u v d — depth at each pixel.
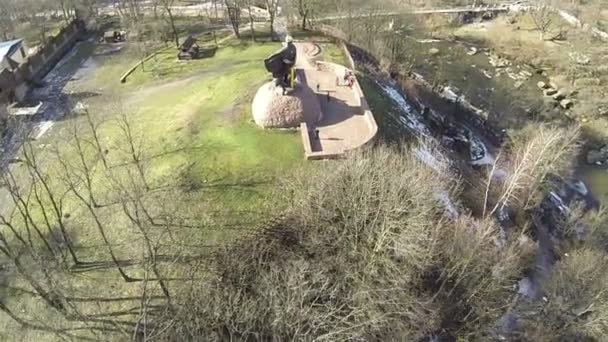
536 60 82.44
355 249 34.62
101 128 53.19
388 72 71.25
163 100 58.25
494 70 81.75
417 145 53.03
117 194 42.69
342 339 29.89
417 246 33.59
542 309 39.88
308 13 80.25
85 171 40.56
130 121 53.97
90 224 41.00
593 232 47.69
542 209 52.47
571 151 55.62
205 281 34.88
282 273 33.38
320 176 40.47
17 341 33.25
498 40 89.06
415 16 92.38
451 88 76.50
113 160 47.59
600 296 37.31
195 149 47.41
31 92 62.94
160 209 41.09
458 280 35.72
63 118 56.41
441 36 92.50
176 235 38.84
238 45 72.88
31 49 75.50
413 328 34.00
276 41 73.69
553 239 49.50
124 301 34.91
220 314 31.95
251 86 57.31
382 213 35.12
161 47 74.19
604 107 69.44
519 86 76.88
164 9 83.88
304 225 37.44
